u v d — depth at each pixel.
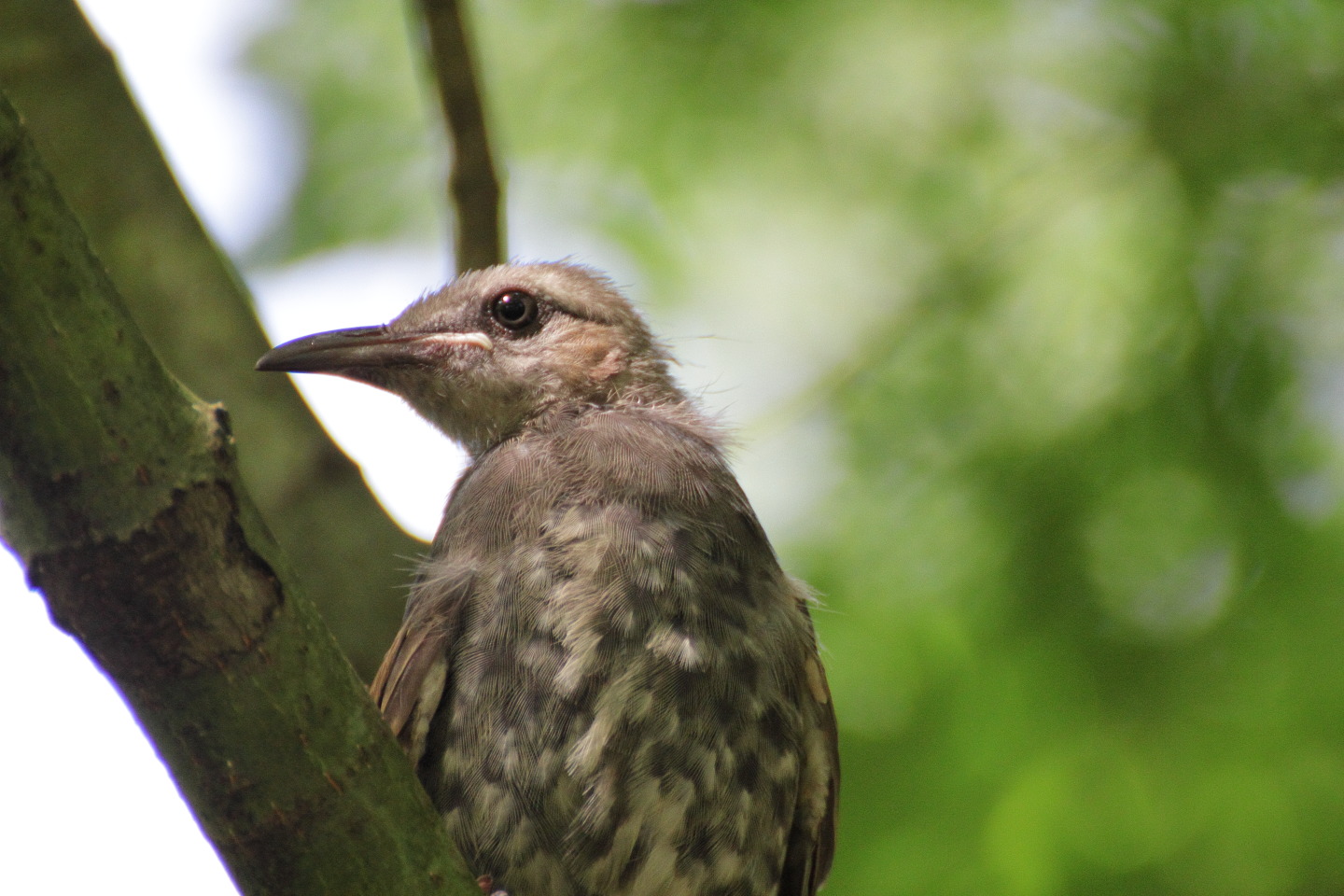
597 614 7.59
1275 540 10.41
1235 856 10.32
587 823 7.38
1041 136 12.10
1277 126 11.29
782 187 12.49
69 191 8.50
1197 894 10.30
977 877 10.36
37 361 5.15
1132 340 11.05
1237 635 10.38
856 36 12.33
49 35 8.62
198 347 8.45
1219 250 11.09
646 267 12.52
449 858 6.23
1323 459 10.56
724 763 7.61
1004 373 11.26
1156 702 10.45
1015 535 10.70
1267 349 10.72
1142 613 10.50
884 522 10.96
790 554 11.02
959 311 11.55
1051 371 11.17
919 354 11.51
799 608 8.39
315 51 12.80
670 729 7.49
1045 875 10.36
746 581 8.03
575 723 7.43
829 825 8.81
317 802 5.90
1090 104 11.99
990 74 12.24
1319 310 10.80
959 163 12.23
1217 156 11.36
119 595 5.45
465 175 9.53
